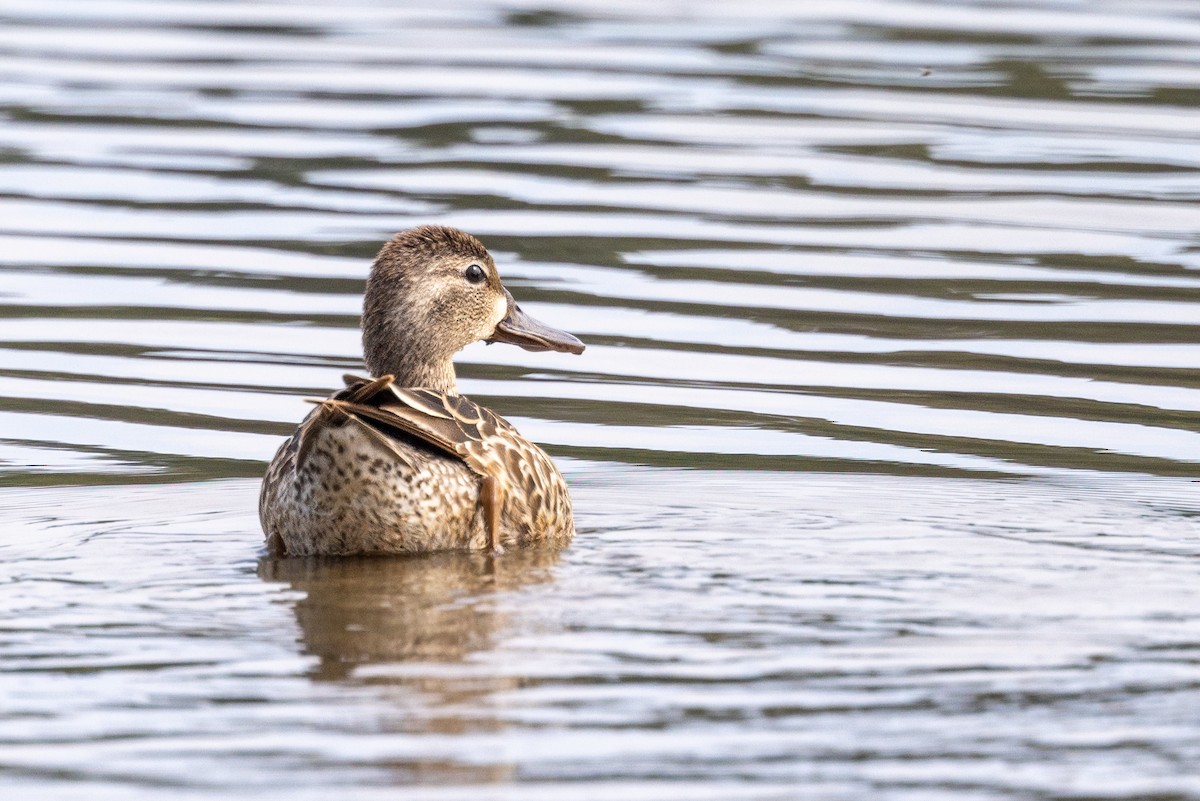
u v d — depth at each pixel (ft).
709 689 26.91
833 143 73.05
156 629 30.01
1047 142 72.90
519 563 34.42
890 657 28.35
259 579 33.37
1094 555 34.94
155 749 24.61
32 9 96.22
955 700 26.53
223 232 63.10
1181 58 85.15
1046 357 52.75
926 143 73.00
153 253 61.21
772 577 33.22
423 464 34.40
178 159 70.90
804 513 39.34
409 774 23.81
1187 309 56.08
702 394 50.19
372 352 41.81
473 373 53.36
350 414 33.27
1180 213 64.54
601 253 60.90
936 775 23.98
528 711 26.03
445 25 93.35
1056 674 27.63
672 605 31.22
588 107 77.56
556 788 23.44
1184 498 40.75
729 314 56.29
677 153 71.61
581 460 45.14
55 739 24.99
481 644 28.99
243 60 85.51
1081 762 24.41
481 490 35.22
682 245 61.82
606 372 52.06
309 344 54.19
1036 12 95.91
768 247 61.67
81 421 47.96
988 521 38.32
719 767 24.11
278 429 47.73
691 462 44.75
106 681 27.30
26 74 82.53
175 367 52.26
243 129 74.49
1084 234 62.80
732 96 79.36
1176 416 47.96
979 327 55.06
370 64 84.79
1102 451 45.21
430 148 72.08
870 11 96.68
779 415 48.57
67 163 70.23
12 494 41.73
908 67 84.07
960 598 31.65
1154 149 71.82
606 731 25.31
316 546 34.83
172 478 43.34
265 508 36.01
